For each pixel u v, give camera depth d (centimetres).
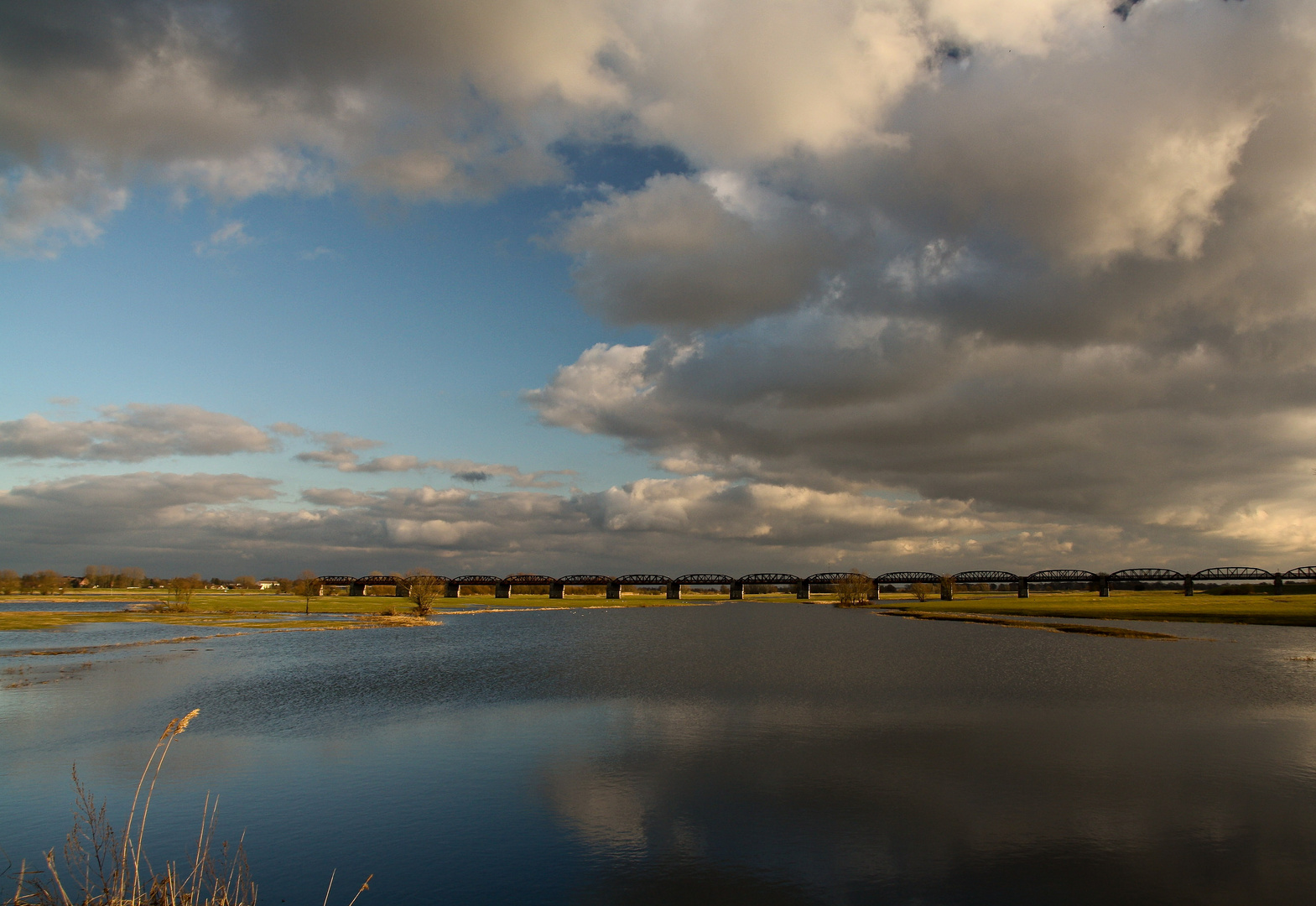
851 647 8088
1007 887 1847
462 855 2059
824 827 2253
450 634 10038
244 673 5709
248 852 2072
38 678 5322
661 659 6844
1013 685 5025
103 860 1992
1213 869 1941
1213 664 6194
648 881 1891
